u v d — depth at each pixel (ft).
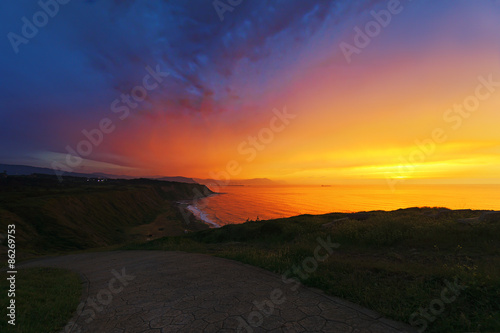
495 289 12.10
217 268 22.68
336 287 14.85
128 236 196.13
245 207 399.03
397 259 22.38
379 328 10.14
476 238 25.04
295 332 10.14
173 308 13.74
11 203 161.38
